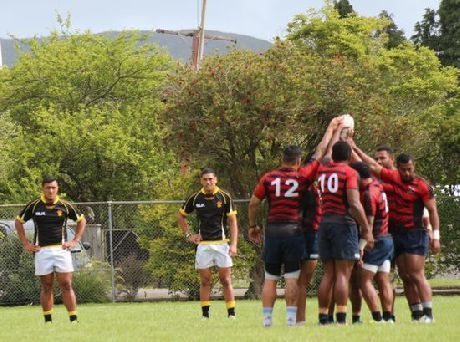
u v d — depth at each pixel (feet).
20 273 259.39
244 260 269.03
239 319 152.05
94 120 367.86
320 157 122.42
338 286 118.93
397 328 111.96
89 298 259.80
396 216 130.31
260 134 267.39
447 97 350.43
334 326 115.14
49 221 150.20
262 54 280.72
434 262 287.89
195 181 281.54
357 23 362.74
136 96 417.49
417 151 295.28
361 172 122.42
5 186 343.67
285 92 267.18
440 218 286.66
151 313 179.93
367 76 291.17
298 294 123.95
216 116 267.39
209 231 156.76
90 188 370.53
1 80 415.23
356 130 273.75
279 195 121.70
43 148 361.71
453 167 338.13
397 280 270.67
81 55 413.59
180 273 266.98
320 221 120.16
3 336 121.08
